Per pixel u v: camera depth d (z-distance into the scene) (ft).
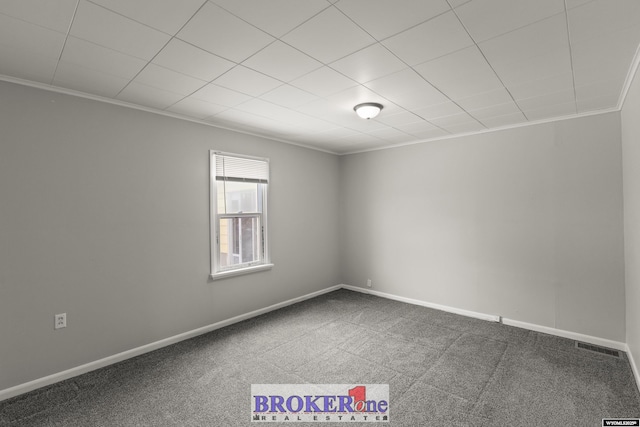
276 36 6.01
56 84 8.27
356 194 17.52
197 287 11.70
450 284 14.20
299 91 8.85
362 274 17.39
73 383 8.45
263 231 14.19
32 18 5.33
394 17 5.41
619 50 6.59
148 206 10.36
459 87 8.58
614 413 7.15
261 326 12.51
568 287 11.30
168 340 10.81
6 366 7.80
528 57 6.89
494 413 7.17
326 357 9.89
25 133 8.04
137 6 5.04
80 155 8.93
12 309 7.88
